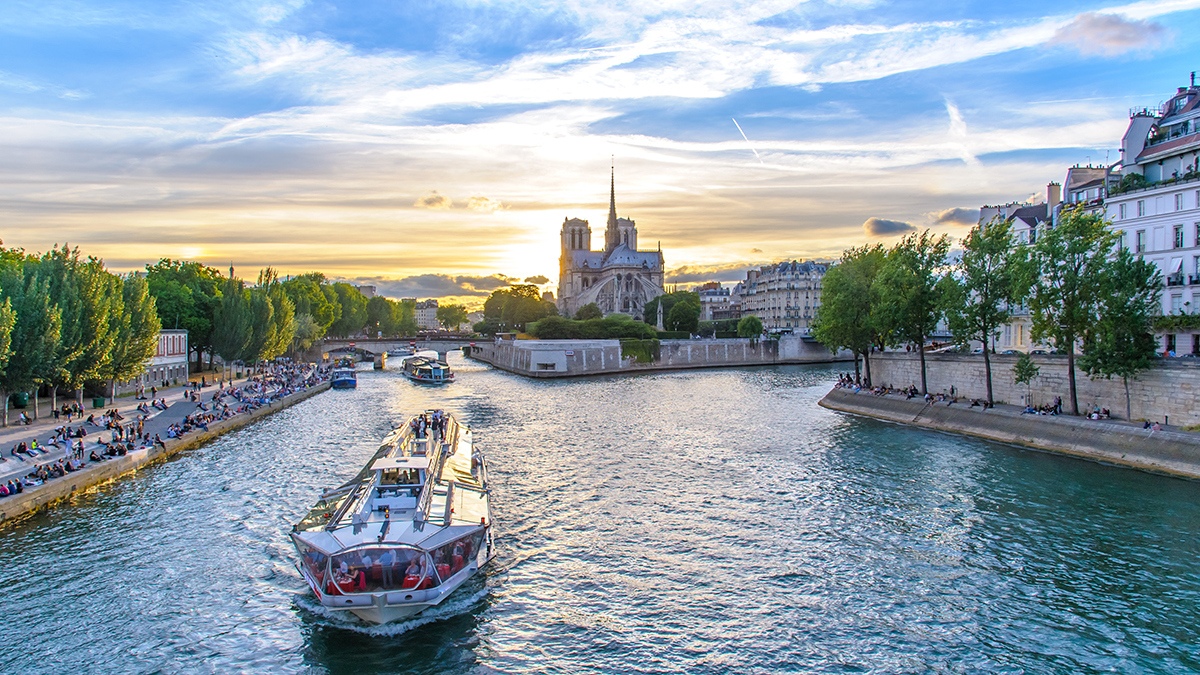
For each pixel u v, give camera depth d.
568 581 31.66
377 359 172.88
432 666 24.70
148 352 76.50
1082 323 54.50
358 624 27.64
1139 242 64.00
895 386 86.75
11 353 57.12
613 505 42.75
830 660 25.08
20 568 32.84
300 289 163.62
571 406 90.44
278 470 52.03
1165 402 53.00
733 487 46.56
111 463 48.69
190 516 40.47
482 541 30.47
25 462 46.59
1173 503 40.41
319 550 27.25
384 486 32.69
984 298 65.31
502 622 27.91
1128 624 27.17
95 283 67.81
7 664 24.77
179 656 25.36
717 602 29.56
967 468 50.25
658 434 67.12
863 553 34.47
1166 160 63.50
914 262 75.50
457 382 130.88
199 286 125.62
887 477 48.31
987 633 26.77
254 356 115.94
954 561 33.28
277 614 28.45
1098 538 35.53
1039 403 65.19
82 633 26.94
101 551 35.00
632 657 25.36
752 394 102.75
